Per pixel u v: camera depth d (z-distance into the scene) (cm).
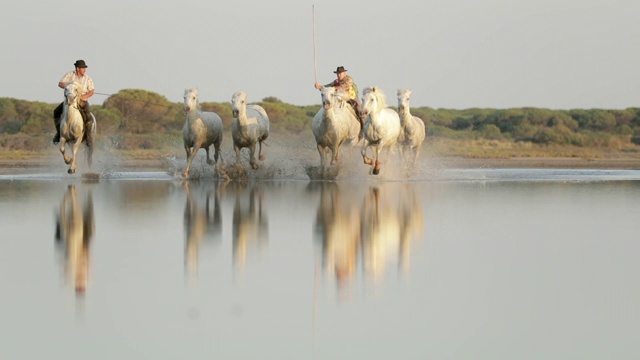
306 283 3650
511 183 9212
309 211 6062
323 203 6612
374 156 9262
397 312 3178
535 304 3309
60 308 3238
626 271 3941
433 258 4238
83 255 4278
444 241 4756
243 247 4516
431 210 6206
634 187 8694
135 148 17088
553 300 3375
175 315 3141
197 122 9162
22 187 8238
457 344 2806
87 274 3825
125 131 19050
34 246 4531
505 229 5253
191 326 3002
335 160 9219
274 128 19000
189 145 9256
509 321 3073
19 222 5462
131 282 3662
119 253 4331
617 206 6612
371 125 8806
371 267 4000
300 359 2664
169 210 6116
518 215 5972
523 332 2941
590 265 4081
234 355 2702
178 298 3388
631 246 4628
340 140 9162
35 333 2920
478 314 3162
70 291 3503
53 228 5191
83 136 9300
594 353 2714
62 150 9138
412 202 6756
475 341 2838
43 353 2712
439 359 2667
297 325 3012
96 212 6000
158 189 7994
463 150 17775
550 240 4822
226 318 3100
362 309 3225
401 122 9556
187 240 4738
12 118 19538
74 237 4838
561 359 2662
